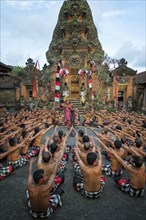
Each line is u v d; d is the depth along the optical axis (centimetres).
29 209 522
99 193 561
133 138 920
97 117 1956
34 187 443
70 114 1773
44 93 3422
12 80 3378
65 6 3788
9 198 577
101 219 486
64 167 753
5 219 483
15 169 756
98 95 3244
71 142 1220
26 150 848
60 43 3681
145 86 2889
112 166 696
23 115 1719
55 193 536
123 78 3359
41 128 1151
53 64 3506
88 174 532
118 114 1920
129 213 509
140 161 547
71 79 3488
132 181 563
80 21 3725
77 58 3422
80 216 496
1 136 930
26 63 3466
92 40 3947
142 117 1680
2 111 2888
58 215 498
